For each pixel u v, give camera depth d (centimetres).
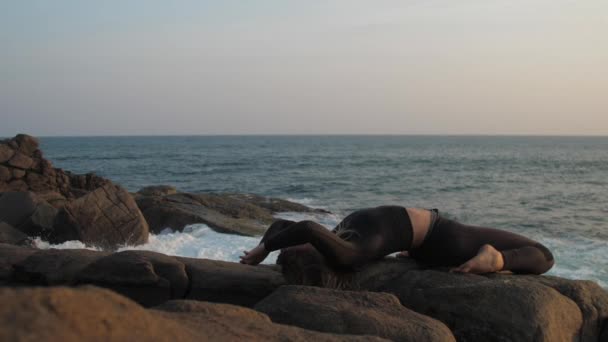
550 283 549
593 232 1925
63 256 632
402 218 599
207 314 339
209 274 586
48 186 1950
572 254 1448
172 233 1555
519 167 5900
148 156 8594
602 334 521
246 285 573
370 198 3088
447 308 503
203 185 3931
